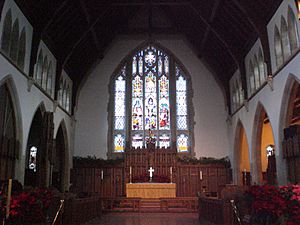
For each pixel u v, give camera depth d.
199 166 26.09
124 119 27.70
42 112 20.20
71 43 22.67
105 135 27.14
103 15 23.48
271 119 18.06
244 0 18.48
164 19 28.66
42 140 14.05
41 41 19.59
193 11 24.08
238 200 11.20
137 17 28.62
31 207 7.38
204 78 28.41
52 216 10.84
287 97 16.16
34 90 18.45
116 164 26.03
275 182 19.94
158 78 28.50
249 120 22.08
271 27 17.80
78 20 21.62
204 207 15.33
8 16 15.24
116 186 25.61
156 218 16.12
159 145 27.12
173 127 27.39
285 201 6.79
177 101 28.17
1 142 15.04
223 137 27.27
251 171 21.47
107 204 20.11
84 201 13.95
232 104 26.72
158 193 21.42
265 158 28.06
